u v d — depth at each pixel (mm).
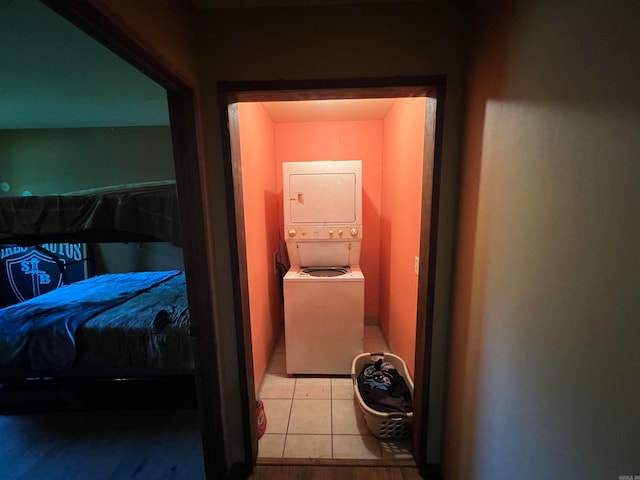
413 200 1874
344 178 2355
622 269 504
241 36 1141
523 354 793
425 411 1394
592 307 571
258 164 2184
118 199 1575
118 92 2168
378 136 2842
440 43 1121
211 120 1203
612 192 522
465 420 1153
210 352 1271
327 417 1837
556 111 660
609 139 526
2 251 3307
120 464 1567
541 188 716
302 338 2223
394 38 1122
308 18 1123
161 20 891
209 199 1265
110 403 1897
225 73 1162
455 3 1103
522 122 789
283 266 3033
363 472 1459
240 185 1342
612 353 528
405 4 1110
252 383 1491
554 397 677
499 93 898
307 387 2143
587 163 577
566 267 637
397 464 1489
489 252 968
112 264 3520
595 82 555
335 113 2564
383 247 2852
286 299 2182
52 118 2902
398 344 2307
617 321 517
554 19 660
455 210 1229
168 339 1800
